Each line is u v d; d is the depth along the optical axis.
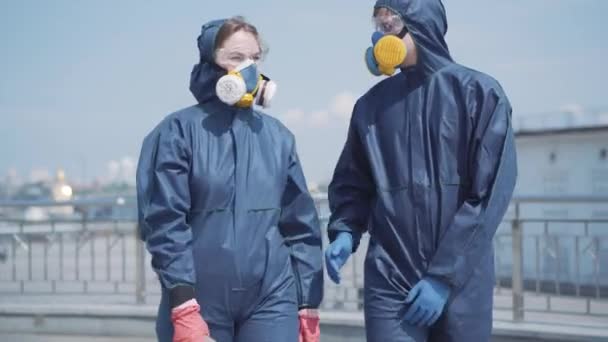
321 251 3.78
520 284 6.34
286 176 3.66
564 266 6.66
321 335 6.53
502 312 6.62
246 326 3.54
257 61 3.63
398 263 3.51
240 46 3.52
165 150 3.47
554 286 6.66
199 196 3.48
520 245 6.38
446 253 3.36
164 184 3.44
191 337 3.34
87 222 8.06
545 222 6.57
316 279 3.73
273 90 3.56
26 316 7.33
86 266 8.04
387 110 3.58
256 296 3.53
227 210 3.48
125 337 7.09
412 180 3.46
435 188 3.44
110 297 7.85
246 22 3.59
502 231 7.27
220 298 3.47
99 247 8.02
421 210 3.45
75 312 7.23
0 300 7.86
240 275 3.46
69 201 8.05
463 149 3.44
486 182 3.37
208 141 3.51
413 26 3.49
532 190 14.47
